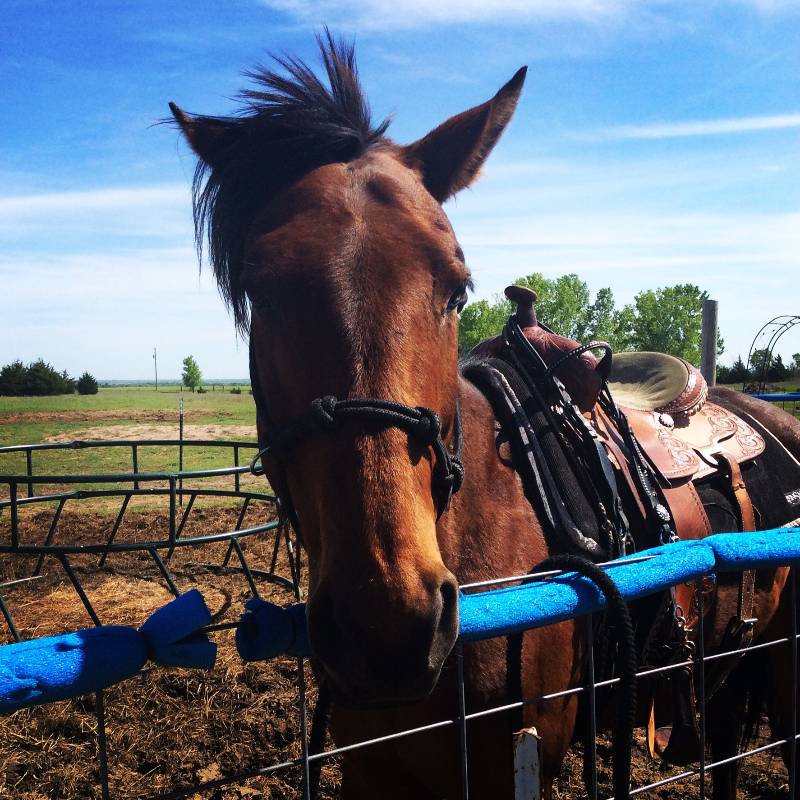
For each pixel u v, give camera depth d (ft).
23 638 14.20
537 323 7.50
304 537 4.98
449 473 4.68
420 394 4.44
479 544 5.76
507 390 6.64
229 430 68.90
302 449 4.48
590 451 6.59
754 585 7.62
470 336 129.59
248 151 5.61
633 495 6.79
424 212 5.13
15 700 2.94
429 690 3.79
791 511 8.66
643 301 149.59
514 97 6.27
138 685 12.43
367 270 4.53
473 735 5.44
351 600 3.76
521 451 6.35
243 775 3.65
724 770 9.34
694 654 6.47
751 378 53.47
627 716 4.26
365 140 5.86
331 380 4.31
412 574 3.82
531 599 4.24
